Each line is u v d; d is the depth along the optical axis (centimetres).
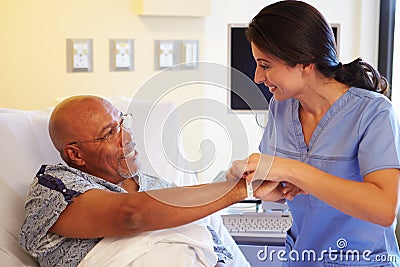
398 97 351
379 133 178
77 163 191
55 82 336
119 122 190
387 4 355
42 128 212
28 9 328
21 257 190
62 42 334
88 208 172
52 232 178
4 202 193
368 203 165
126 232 170
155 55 348
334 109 189
